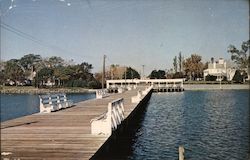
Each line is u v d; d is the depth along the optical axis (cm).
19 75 10606
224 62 9400
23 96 8750
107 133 1116
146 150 1543
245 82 8419
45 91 9544
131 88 6638
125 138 1583
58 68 10162
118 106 1405
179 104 4484
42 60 10462
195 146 1661
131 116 1884
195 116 3027
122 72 10531
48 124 1404
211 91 8244
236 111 3491
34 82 10319
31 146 959
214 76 9181
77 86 9681
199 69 9406
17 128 1302
